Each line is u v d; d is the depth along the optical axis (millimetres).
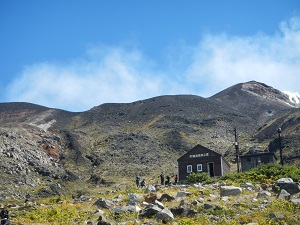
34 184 98938
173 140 161000
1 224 23656
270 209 24172
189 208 24422
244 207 25344
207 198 28844
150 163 132250
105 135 179125
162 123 189875
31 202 35906
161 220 23016
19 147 127812
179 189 37469
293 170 40344
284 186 28922
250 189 31812
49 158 134000
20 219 25000
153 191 36844
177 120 196750
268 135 156375
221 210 24219
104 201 28359
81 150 149500
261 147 136000
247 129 190750
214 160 66062
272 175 39844
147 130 182375
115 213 24703
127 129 191250
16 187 91938
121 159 138500
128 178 113000
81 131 186875
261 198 27750
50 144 148625
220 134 176875
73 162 138250
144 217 23969
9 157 115000
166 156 142500
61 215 25781
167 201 29234
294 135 128625
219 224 21734
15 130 151875
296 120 155250
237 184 36844
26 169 108500
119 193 39594
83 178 119688
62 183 106438
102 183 110125
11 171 102688
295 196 27594
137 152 146250
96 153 148125
